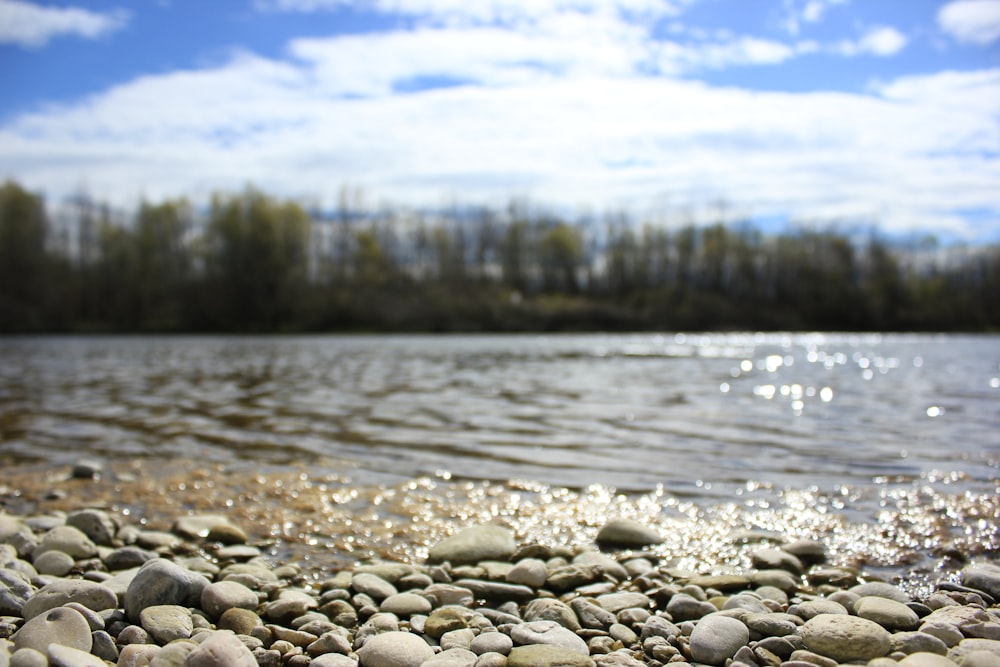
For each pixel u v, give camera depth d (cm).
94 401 1462
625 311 7025
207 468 870
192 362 2695
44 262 6362
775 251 8500
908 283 7875
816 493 745
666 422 1187
